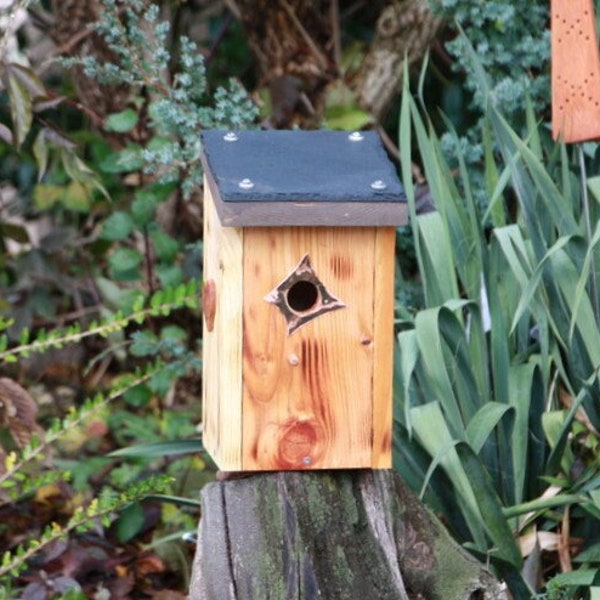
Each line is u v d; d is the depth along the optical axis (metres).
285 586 5.34
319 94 9.41
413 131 9.87
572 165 7.45
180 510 8.23
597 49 6.92
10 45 10.84
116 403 10.09
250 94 9.70
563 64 7.00
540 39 8.22
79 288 10.80
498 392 6.69
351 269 5.18
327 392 5.26
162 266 9.17
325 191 5.04
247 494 5.46
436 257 6.92
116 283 10.16
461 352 6.63
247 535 5.41
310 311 5.18
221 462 5.31
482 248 6.86
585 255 6.63
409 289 8.08
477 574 5.55
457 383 6.66
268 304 5.15
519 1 8.12
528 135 7.28
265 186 5.05
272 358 5.20
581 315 6.50
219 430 5.35
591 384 6.26
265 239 5.10
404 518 5.58
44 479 6.84
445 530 5.62
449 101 9.78
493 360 6.69
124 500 6.63
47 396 10.30
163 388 8.90
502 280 6.95
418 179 8.83
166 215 10.03
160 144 8.75
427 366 6.34
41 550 7.76
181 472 8.48
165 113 7.98
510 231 6.55
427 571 5.55
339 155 5.46
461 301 6.50
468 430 6.31
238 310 5.14
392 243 5.18
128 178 10.27
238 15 9.70
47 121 8.19
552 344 6.78
